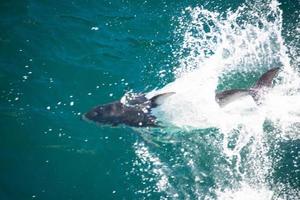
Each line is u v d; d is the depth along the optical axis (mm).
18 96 12242
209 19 15508
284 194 10539
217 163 11258
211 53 14219
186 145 11680
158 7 15805
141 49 14172
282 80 13422
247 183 10797
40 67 13086
